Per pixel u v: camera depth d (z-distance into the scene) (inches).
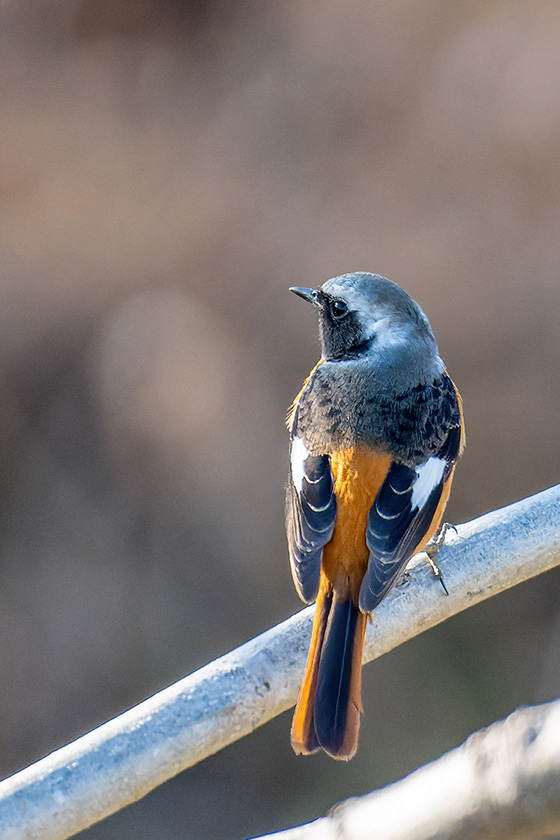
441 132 588.4
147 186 601.9
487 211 575.5
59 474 569.9
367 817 94.6
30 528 564.1
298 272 580.7
